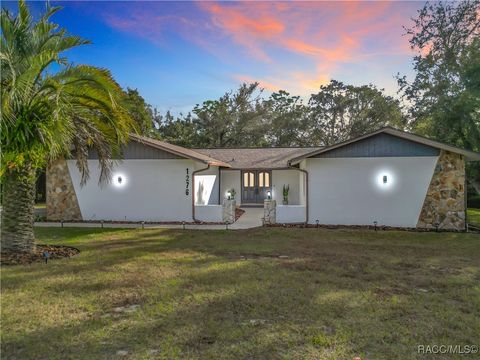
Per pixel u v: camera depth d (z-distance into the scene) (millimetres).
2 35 6906
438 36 15789
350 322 4098
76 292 5164
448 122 14688
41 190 24656
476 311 4480
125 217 13742
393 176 12039
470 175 16125
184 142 34594
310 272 6305
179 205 13531
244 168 18922
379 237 10289
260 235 10570
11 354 3365
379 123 35219
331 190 12422
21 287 5391
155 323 4055
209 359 3252
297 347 3484
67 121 7078
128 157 13633
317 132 38125
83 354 3354
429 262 7160
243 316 4270
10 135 6562
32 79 6660
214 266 6727
